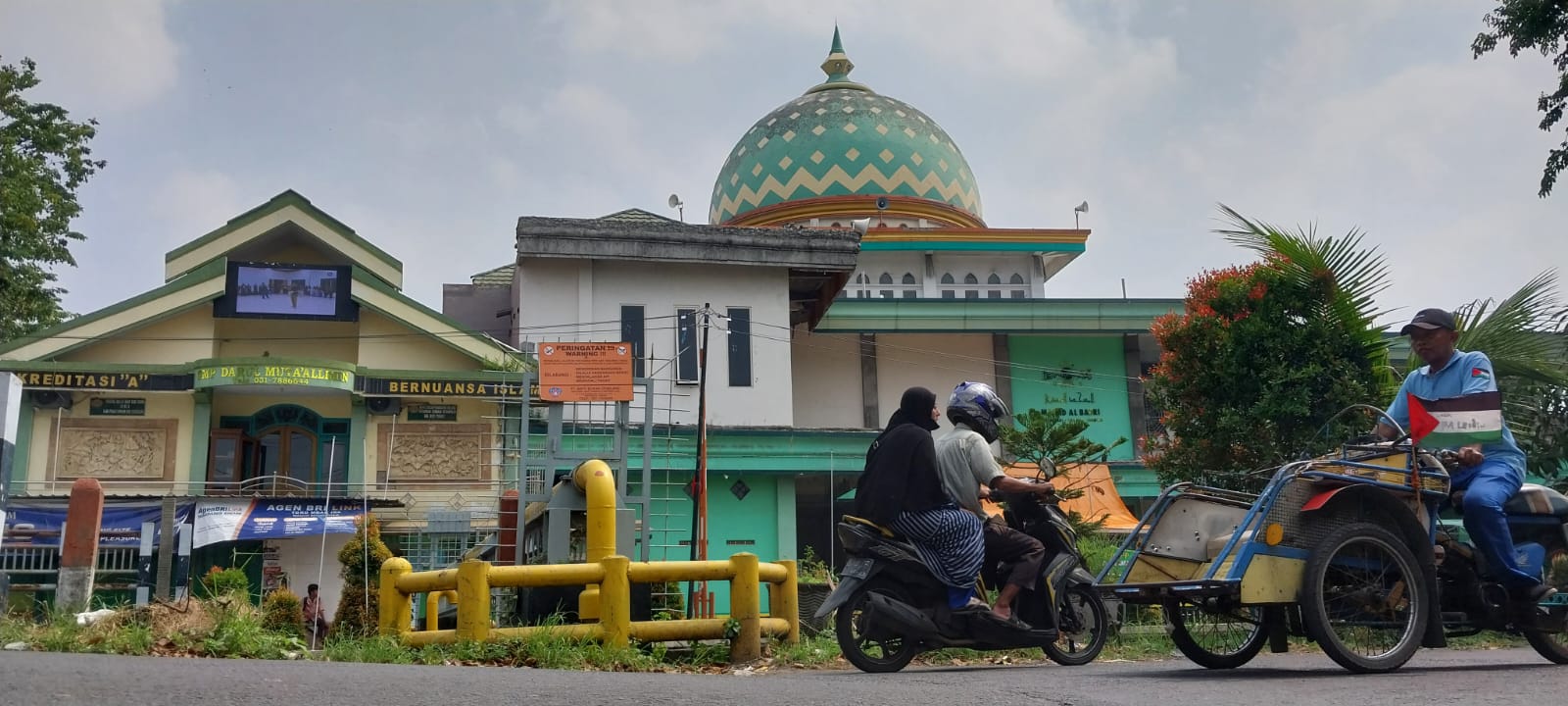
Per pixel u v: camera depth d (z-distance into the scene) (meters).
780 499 24.16
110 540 20.72
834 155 34.19
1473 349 12.48
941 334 28.56
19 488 21.55
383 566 8.11
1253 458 13.80
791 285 26.94
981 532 6.66
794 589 8.77
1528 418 13.37
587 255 24.48
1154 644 9.24
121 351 23.33
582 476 11.90
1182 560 6.38
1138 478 25.55
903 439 6.71
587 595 9.12
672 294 25.12
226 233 24.05
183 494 22.03
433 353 24.25
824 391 28.05
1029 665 7.47
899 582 6.62
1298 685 4.98
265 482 22.78
